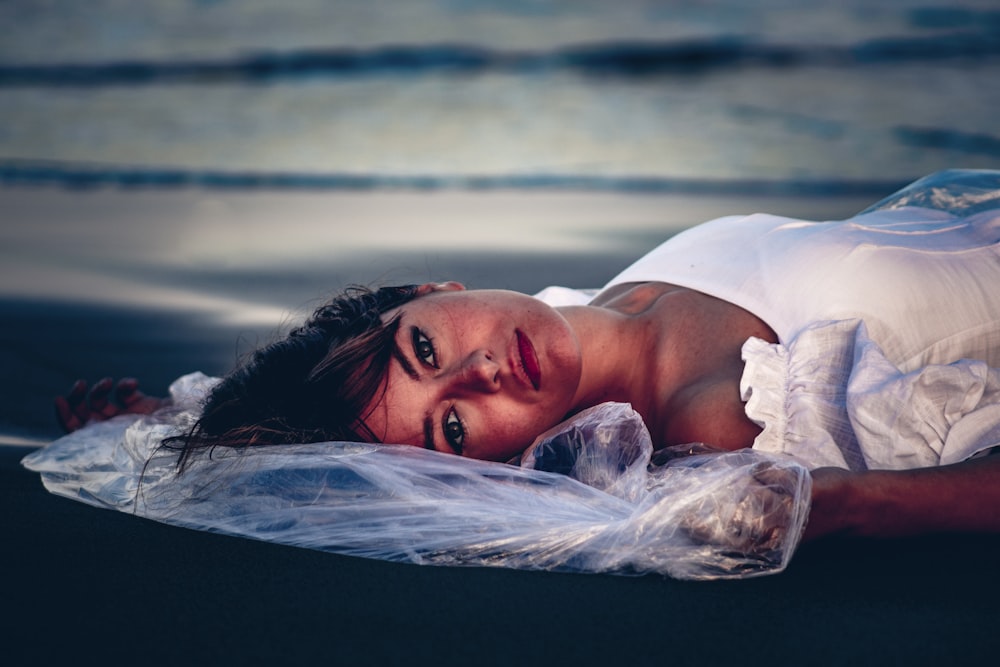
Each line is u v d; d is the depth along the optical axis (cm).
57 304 479
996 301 250
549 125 1006
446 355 238
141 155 904
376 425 239
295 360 246
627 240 607
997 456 210
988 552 211
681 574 200
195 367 381
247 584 203
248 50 1409
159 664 170
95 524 239
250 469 237
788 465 203
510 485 228
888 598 191
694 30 1506
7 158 888
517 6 1683
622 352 266
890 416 221
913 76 1196
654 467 237
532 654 171
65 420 307
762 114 1028
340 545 220
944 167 814
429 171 834
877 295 249
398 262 561
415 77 1268
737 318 261
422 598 195
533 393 238
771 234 279
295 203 738
